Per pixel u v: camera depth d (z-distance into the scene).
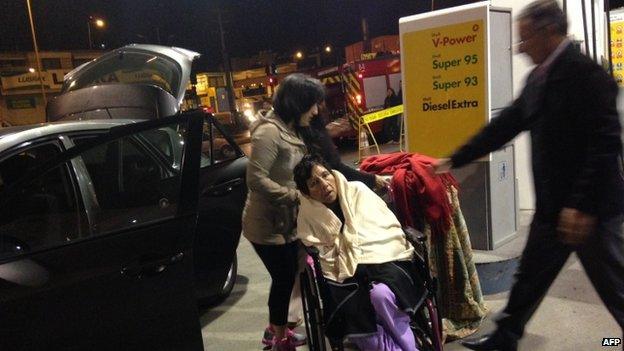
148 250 2.32
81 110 5.41
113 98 5.34
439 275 3.15
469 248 3.28
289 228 2.89
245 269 5.06
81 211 2.72
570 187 2.33
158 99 5.20
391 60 14.46
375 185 3.07
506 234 4.05
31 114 34.78
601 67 2.22
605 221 2.23
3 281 2.05
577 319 3.19
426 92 4.04
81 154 2.68
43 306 2.07
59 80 35.91
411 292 2.49
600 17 5.52
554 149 2.34
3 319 1.99
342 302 2.39
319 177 2.59
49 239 2.36
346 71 14.17
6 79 33.62
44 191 2.55
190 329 2.36
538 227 2.52
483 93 3.77
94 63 6.18
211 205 3.71
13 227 2.30
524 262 2.61
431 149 4.09
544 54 2.38
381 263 2.52
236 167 4.04
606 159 2.16
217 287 3.77
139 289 2.26
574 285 3.62
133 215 2.59
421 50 4.00
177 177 2.78
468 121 3.87
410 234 2.64
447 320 3.21
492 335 2.77
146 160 3.17
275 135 2.71
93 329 2.15
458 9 3.78
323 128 2.96
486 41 3.70
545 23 2.32
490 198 3.84
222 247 3.75
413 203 3.06
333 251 2.56
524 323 2.70
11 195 2.40
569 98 2.23
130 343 2.23
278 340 3.09
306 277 2.62
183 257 2.38
